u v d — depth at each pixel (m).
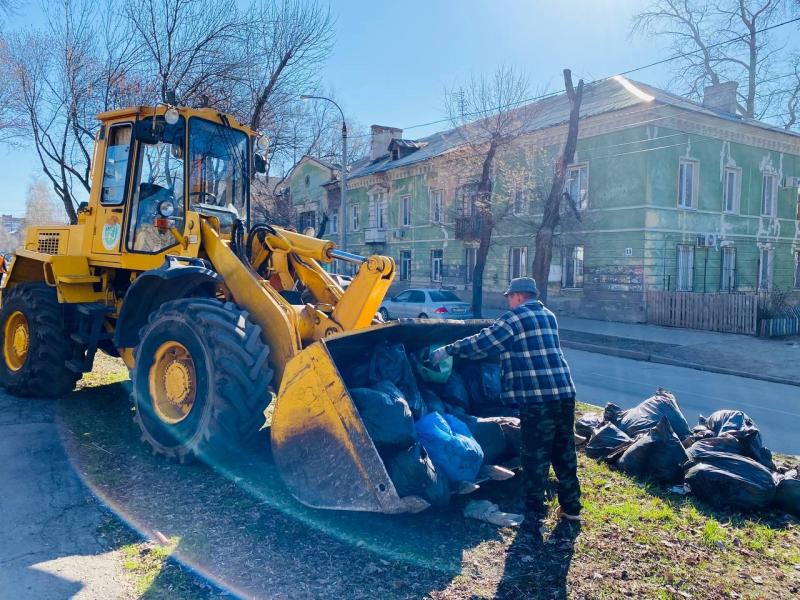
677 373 12.27
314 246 5.23
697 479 4.42
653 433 4.86
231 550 3.47
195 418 4.50
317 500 3.67
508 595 3.14
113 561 3.32
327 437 3.66
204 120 5.86
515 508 4.20
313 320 4.77
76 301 6.33
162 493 4.20
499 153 20.56
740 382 11.47
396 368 4.33
